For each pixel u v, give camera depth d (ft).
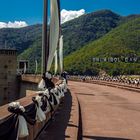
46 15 48.01
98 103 99.55
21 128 24.95
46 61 47.96
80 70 622.95
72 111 68.39
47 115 48.32
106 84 247.70
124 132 50.80
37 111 34.68
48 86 48.88
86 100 109.91
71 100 94.12
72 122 53.26
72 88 191.11
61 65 157.48
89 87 213.25
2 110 26.35
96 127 55.11
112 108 85.46
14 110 24.94
